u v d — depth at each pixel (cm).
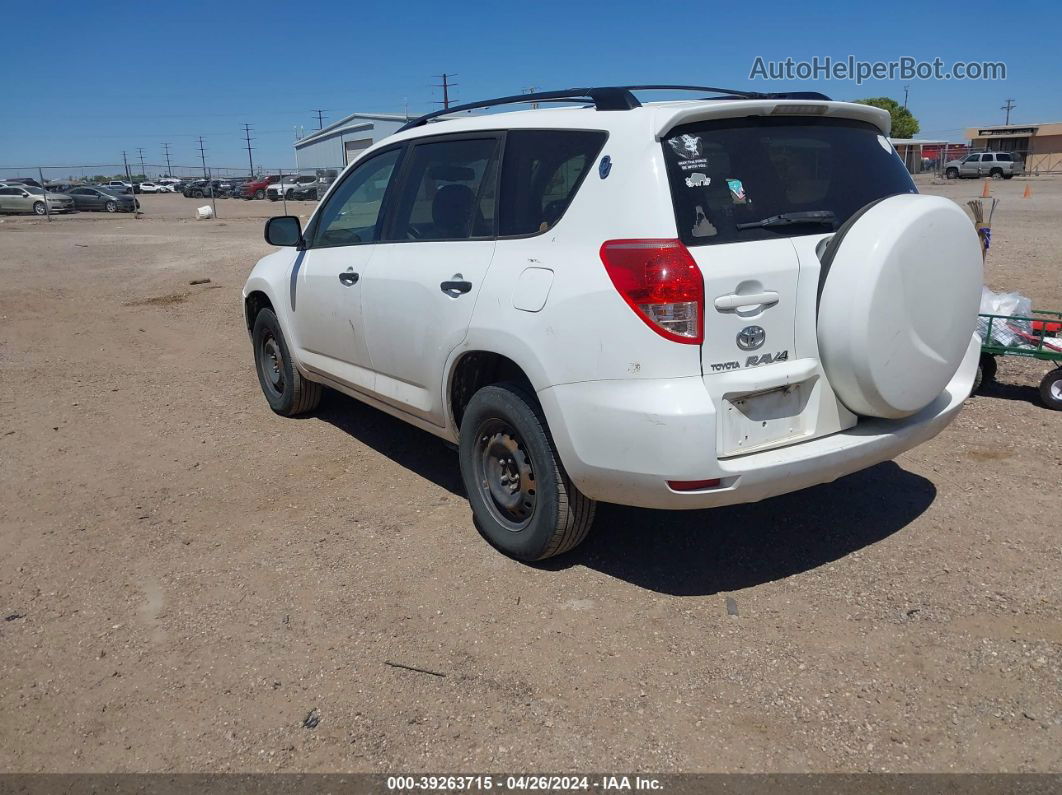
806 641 331
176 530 445
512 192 385
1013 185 4366
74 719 301
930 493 460
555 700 302
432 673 319
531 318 351
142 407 666
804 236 341
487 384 414
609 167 337
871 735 279
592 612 356
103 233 2511
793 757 271
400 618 356
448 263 404
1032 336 606
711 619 348
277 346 616
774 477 326
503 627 347
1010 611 345
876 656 320
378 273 455
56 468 536
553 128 374
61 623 360
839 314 327
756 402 331
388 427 601
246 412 648
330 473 519
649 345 315
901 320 332
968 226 350
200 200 5584
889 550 400
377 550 416
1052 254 1323
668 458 313
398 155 474
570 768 269
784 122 358
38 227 2897
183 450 566
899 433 358
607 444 327
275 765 276
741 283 318
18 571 405
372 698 306
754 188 338
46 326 999
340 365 522
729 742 278
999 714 286
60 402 681
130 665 330
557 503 365
